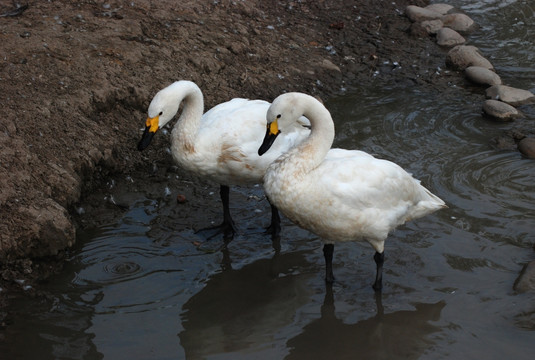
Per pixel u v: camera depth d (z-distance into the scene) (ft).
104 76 25.41
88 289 18.17
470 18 36.76
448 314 17.24
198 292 18.30
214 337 16.70
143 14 30.17
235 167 19.76
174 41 29.04
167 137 25.12
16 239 18.54
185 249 20.06
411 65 32.24
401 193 17.58
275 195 16.97
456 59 31.99
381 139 26.12
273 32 32.96
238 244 20.38
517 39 35.12
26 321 16.87
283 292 18.40
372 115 27.91
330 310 17.62
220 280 18.81
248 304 17.93
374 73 31.50
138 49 27.48
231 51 30.09
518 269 18.86
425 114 28.04
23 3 29.09
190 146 19.54
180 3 32.07
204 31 30.45
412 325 16.93
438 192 22.54
